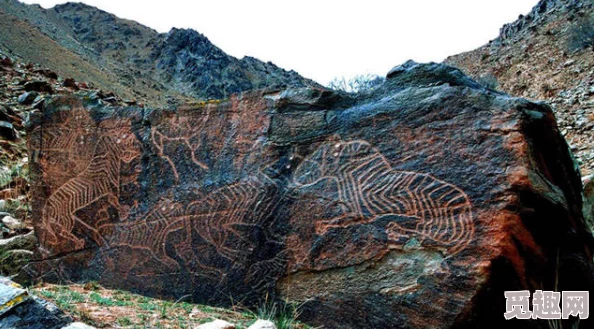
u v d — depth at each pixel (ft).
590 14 52.85
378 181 9.60
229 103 11.84
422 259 8.84
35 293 9.11
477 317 8.25
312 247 9.94
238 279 10.64
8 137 25.48
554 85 42.78
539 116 8.91
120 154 13.01
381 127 9.91
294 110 11.00
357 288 9.32
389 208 9.36
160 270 11.66
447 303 8.42
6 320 7.06
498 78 56.24
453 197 8.82
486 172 8.66
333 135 10.39
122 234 12.46
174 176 12.08
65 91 37.55
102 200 13.01
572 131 30.73
